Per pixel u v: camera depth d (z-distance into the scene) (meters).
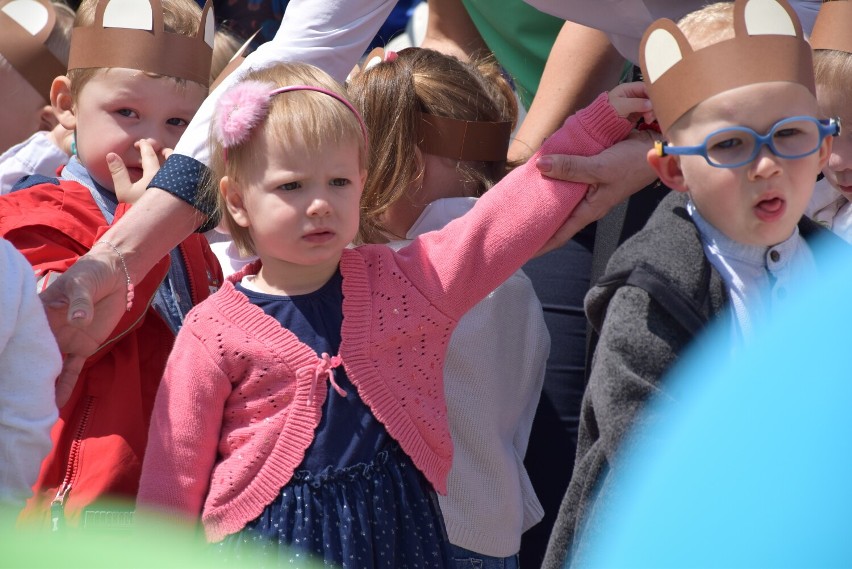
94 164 10.65
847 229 10.10
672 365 7.41
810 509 7.39
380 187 10.27
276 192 8.10
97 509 9.12
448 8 14.50
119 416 9.51
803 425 7.50
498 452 9.64
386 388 8.16
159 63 10.48
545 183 8.73
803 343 7.70
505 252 8.55
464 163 10.48
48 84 12.05
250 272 8.66
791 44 7.62
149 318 10.20
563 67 12.26
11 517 7.96
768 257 7.79
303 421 7.95
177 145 9.62
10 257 8.05
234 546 7.85
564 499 7.93
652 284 7.49
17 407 7.91
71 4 16.41
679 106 7.77
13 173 11.80
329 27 10.18
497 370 9.84
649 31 7.98
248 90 8.25
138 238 9.14
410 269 8.48
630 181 8.93
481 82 11.02
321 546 7.72
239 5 17.27
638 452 7.23
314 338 8.13
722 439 7.39
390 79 10.41
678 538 7.29
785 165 7.55
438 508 8.38
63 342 8.99
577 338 11.32
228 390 8.09
